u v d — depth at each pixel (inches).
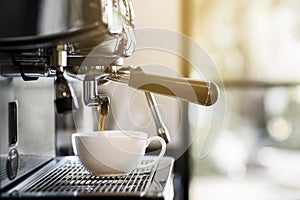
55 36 24.4
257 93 77.7
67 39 24.6
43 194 26.1
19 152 32.0
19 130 32.2
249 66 77.5
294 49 77.5
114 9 27.8
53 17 24.5
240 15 76.9
